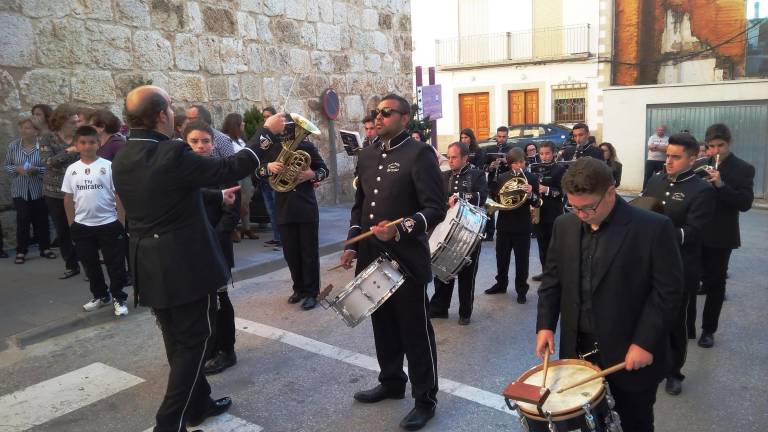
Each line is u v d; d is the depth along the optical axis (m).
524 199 5.60
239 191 4.36
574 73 21.91
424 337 3.49
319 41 11.51
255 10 10.12
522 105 23.16
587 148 8.91
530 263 7.62
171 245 3.00
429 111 12.67
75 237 5.36
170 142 2.95
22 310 5.46
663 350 2.43
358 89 12.60
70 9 7.55
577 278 2.46
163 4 8.64
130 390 4.10
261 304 5.98
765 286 6.30
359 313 3.43
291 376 4.28
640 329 2.31
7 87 7.06
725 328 5.08
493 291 6.22
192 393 3.12
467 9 23.62
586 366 2.43
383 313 3.67
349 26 12.25
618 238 2.35
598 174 2.24
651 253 2.33
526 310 5.68
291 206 5.66
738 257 7.68
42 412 3.80
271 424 3.61
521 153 5.79
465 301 5.25
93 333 5.16
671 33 20.39
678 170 3.90
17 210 6.93
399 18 13.68
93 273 5.44
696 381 4.09
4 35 6.98
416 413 3.52
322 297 3.52
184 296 3.02
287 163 4.95
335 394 3.98
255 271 7.11
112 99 8.05
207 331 3.18
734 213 4.55
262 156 3.18
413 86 14.35
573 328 2.50
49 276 6.51
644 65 20.91
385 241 3.25
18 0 7.08
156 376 4.31
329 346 4.83
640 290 2.36
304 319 5.50
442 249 4.55
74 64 7.63
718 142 4.70
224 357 4.42
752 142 14.05
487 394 3.92
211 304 3.20
